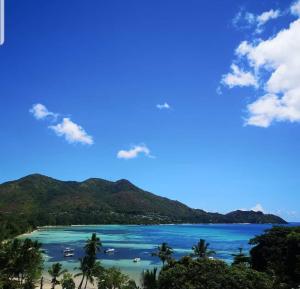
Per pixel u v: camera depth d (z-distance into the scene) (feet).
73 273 467.52
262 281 190.29
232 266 203.62
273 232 298.15
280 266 254.27
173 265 220.84
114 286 335.06
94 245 339.16
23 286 332.19
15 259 347.56
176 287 190.60
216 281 186.19
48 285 395.34
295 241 254.47
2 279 316.40
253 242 302.45
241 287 184.24
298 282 246.68
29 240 369.30
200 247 396.78
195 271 194.59
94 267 337.31
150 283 293.84
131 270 503.20
